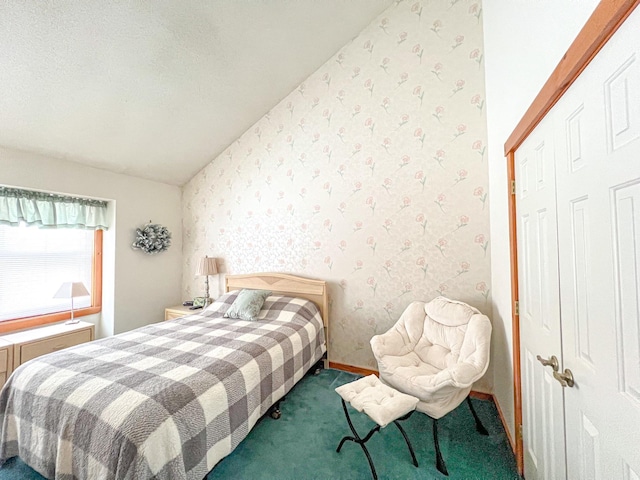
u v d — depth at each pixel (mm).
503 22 1648
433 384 1581
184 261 3818
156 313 3516
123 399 1266
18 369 1603
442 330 2059
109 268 3145
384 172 2639
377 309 2666
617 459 703
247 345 1939
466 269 2318
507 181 1643
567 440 989
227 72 2564
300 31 2482
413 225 2514
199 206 3725
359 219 2748
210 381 1490
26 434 1414
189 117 2859
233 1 2061
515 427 1562
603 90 734
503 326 1859
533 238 1299
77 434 1227
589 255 830
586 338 854
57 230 2930
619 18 645
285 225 3139
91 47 1955
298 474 1520
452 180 2369
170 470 1161
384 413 1402
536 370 1291
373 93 2691
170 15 1975
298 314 2607
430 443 1750
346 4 2416
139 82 2318
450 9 2379
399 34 2572
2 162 2352
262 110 3188
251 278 3221
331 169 2893
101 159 2896
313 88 2992
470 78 2309
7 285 2621
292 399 2260
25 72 1939
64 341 2523
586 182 835
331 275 2887
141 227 3373
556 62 973
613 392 720
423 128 2477
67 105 2262
